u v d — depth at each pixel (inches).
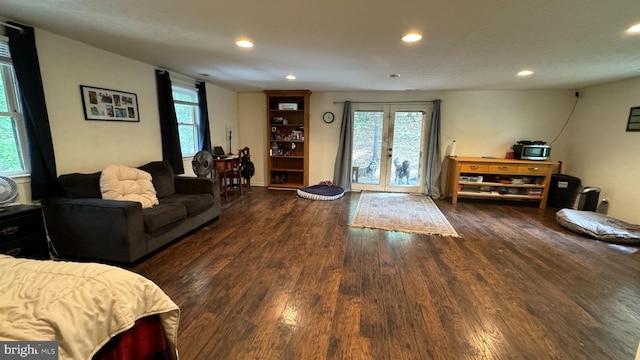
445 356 60.4
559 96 196.9
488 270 99.6
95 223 95.4
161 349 50.9
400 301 80.2
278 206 182.2
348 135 227.6
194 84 181.2
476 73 148.4
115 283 45.5
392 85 191.9
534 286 89.3
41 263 50.0
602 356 60.9
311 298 80.8
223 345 62.3
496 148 212.2
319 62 131.5
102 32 97.0
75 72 107.6
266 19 82.3
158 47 113.3
